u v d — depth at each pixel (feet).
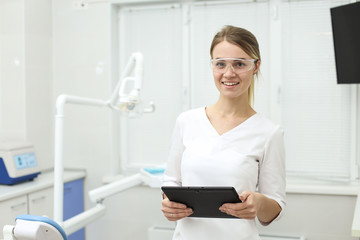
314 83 10.40
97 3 11.57
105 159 11.72
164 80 11.52
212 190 4.32
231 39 4.91
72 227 7.47
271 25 10.61
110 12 11.48
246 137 5.11
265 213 4.80
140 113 7.95
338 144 10.30
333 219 9.84
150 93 11.66
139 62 7.61
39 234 3.86
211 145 5.10
